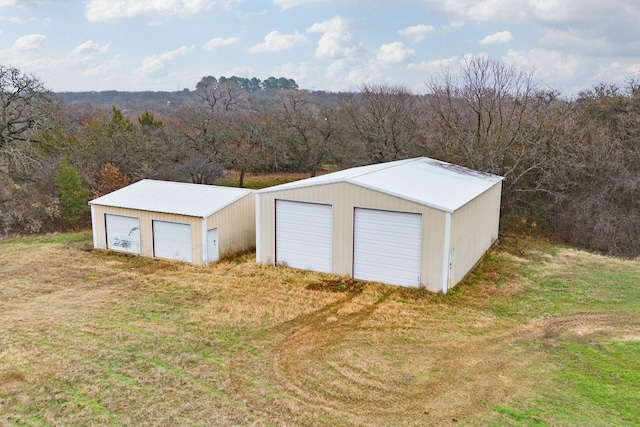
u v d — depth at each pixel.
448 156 27.02
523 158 24.39
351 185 14.93
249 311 12.60
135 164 28.69
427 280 14.20
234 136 35.69
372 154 32.03
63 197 23.73
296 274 15.75
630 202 21.95
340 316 12.31
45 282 15.19
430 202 13.90
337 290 14.27
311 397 8.55
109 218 18.92
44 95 25.59
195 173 30.78
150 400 8.39
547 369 9.53
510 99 26.16
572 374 9.30
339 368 9.61
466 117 27.44
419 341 10.88
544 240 21.91
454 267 14.48
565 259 18.09
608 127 23.86
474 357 10.08
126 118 38.59
